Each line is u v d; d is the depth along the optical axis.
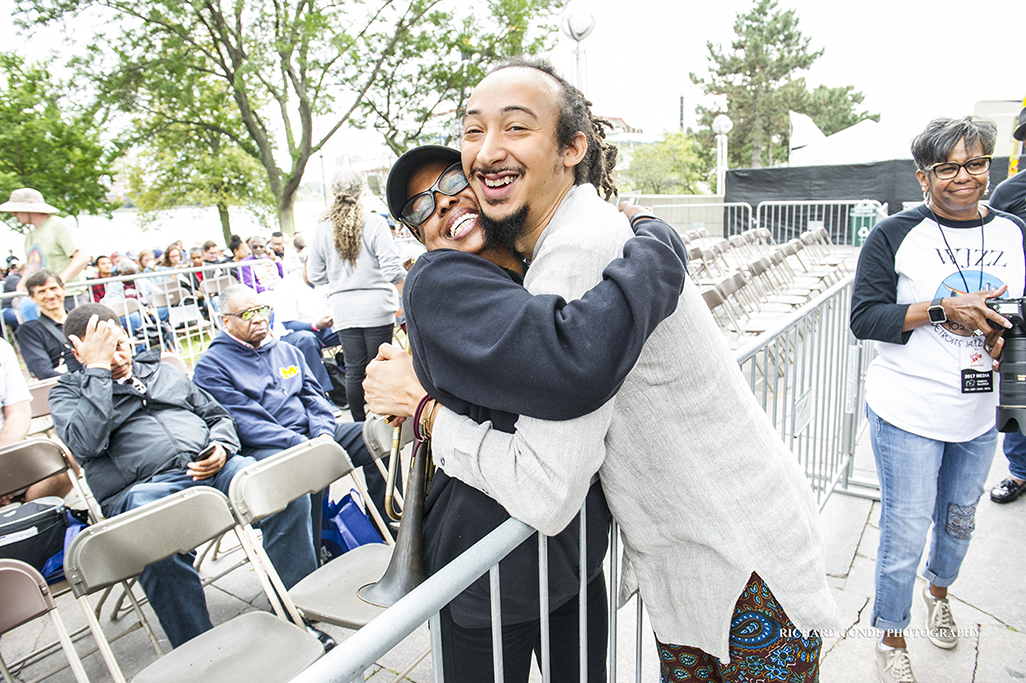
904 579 1.97
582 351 0.82
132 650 2.49
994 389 1.87
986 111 11.41
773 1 39.00
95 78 19.03
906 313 1.89
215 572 2.97
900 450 1.97
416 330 0.98
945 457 2.05
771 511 1.09
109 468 2.75
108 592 2.56
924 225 1.93
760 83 39.19
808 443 2.75
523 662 1.24
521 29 19.80
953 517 2.08
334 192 3.97
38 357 4.79
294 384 3.43
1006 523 2.87
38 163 18.12
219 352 3.25
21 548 2.29
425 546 1.19
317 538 2.79
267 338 3.39
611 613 1.37
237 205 23.94
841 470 3.16
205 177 22.25
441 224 1.09
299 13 19.50
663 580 1.18
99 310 2.73
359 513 2.73
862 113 39.09
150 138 20.66
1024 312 1.72
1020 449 2.96
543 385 0.83
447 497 1.15
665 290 0.92
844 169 12.66
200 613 2.26
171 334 7.20
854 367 3.15
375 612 1.97
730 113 40.53
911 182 12.12
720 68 40.22
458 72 20.09
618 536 1.40
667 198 14.67
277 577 2.23
